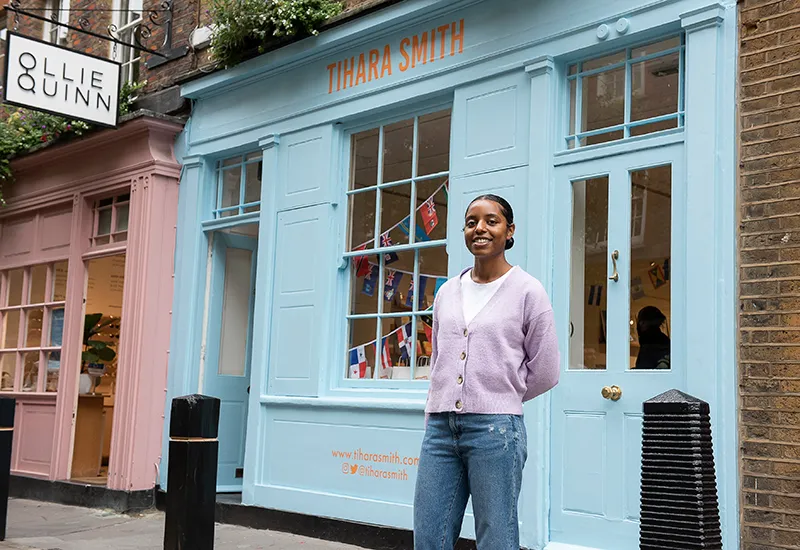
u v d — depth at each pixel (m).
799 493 4.58
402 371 6.81
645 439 3.50
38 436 9.76
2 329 10.65
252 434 7.68
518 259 6.00
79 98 8.49
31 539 7.02
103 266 10.62
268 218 7.89
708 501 3.37
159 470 8.57
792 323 4.72
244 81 8.27
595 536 5.40
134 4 10.27
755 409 4.79
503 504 3.20
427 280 6.75
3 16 12.30
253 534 7.12
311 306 7.41
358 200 7.38
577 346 5.69
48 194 10.10
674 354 5.18
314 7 7.52
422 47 6.83
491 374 3.25
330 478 7.00
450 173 6.52
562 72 6.03
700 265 5.07
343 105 7.38
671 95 5.50
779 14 4.97
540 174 5.89
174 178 8.93
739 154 5.03
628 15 5.59
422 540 3.31
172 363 8.65
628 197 5.54
